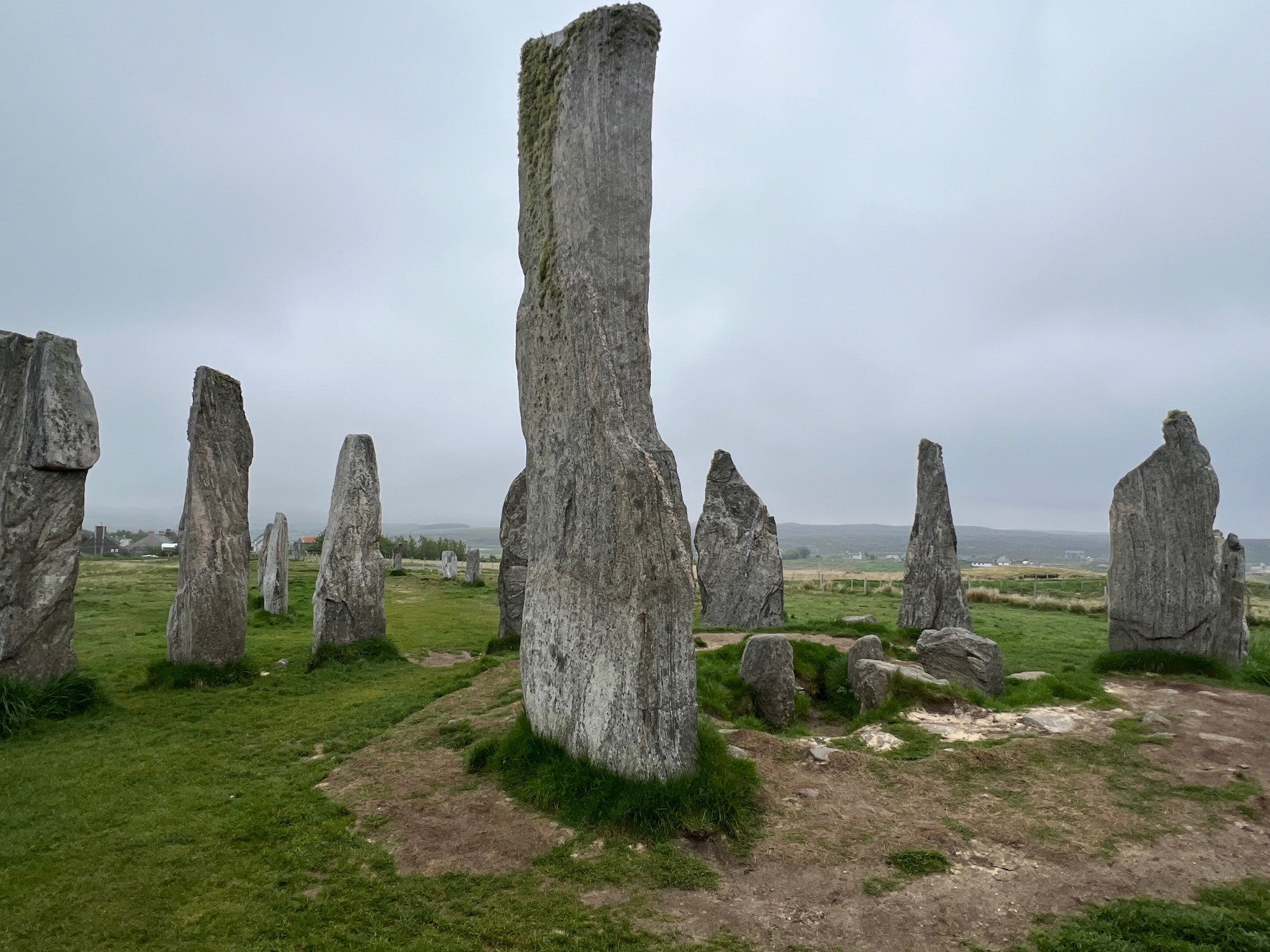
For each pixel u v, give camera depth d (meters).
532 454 8.42
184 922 5.10
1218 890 5.38
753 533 18.50
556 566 7.83
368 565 15.23
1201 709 10.34
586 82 7.48
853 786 7.34
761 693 10.42
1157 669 13.13
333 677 13.20
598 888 5.43
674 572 6.80
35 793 7.49
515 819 6.57
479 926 4.95
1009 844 6.12
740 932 4.88
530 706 8.14
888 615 23.33
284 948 4.76
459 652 16.94
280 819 6.75
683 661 6.82
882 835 6.25
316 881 5.66
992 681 11.12
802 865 5.73
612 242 7.28
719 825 6.16
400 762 8.20
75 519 10.86
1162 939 4.71
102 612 20.66
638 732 6.58
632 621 6.71
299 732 9.66
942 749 8.44
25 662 10.31
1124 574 14.04
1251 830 6.42
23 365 10.88
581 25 7.59
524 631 8.41
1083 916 5.04
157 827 6.64
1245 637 14.09
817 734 9.73
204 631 12.77
